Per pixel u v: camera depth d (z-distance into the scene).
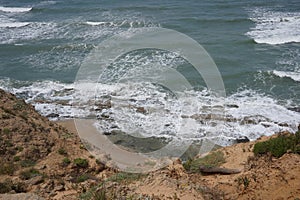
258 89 21.61
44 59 27.53
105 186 8.35
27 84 23.50
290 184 8.36
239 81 22.64
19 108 16.84
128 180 9.27
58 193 10.24
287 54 26.58
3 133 13.71
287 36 29.70
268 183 8.68
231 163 11.59
